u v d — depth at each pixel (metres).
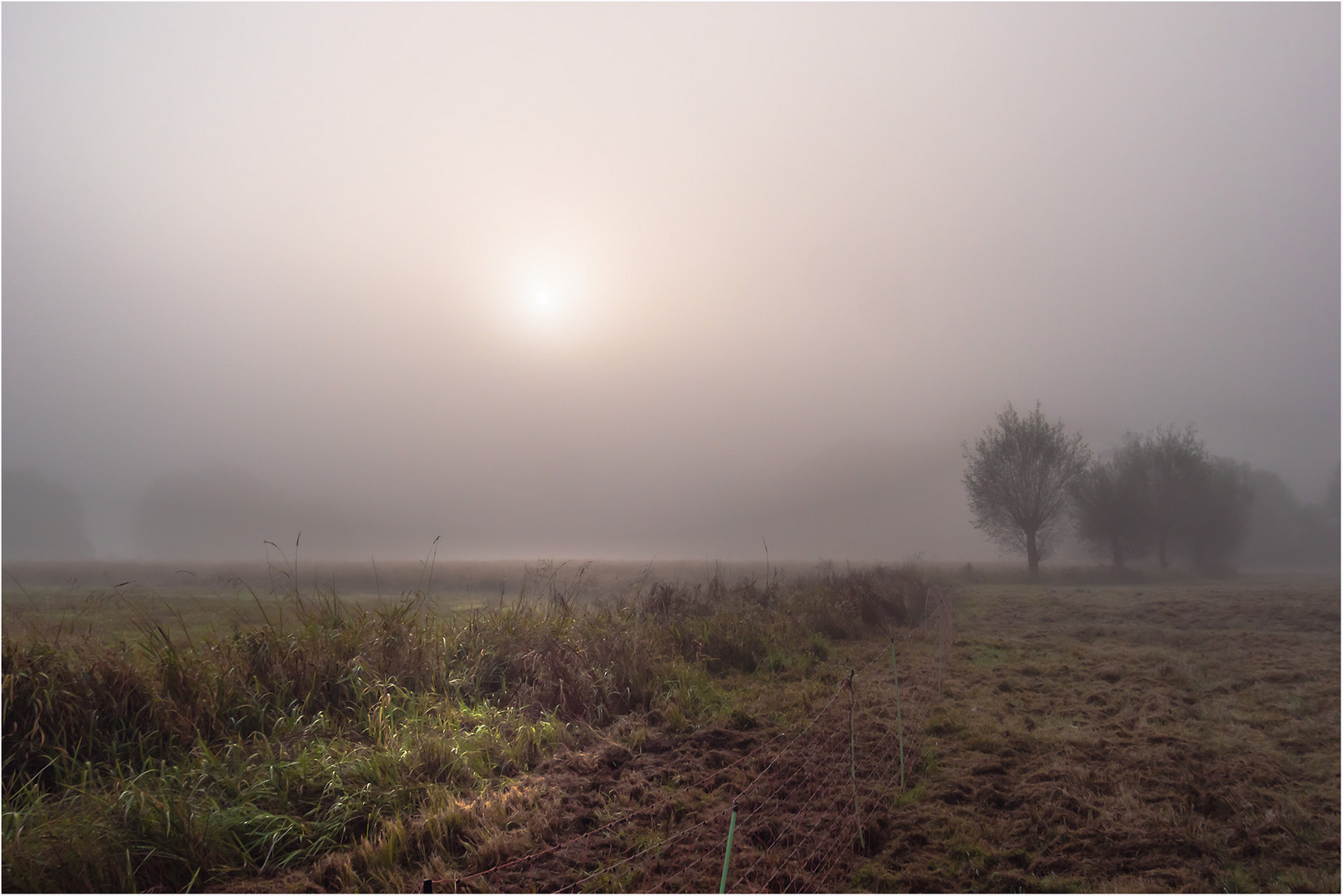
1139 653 11.88
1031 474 35.75
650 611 12.29
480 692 7.56
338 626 8.18
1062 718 8.05
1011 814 5.39
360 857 4.34
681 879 4.20
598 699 7.80
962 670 10.41
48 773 5.27
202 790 4.93
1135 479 38.25
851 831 4.93
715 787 5.68
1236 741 7.19
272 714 6.37
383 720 6.33
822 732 7.19
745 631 11.33
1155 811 5.47
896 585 18.06
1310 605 18.47
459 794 5.27
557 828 4.88
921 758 6.57
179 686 6.34
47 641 6.54
